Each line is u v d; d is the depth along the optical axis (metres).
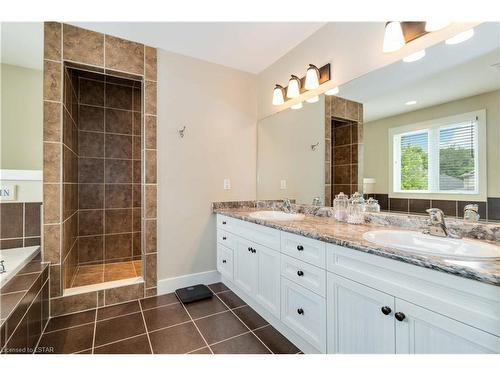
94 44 2.07
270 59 2.61
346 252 1.22
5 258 1.74
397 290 1.00
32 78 2.77
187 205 2.52
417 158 1.50
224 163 2.74
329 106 2.04
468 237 1.25
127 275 2.57
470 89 1.27
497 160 1.19
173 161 2.44
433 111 1.42
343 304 1.24
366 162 1.79
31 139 2.77
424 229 1.38
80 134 2.91
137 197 3.22
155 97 2.34
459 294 0.84
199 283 2.57
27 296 1.43
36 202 2.00
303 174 2.33
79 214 2.89
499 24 1.19
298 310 1.51
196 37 2.20
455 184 1.34
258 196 2.92
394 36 1.50
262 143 2.88
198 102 2.58
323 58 2.08
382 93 1.67
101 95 3.04
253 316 1.97
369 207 1.76
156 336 1.70
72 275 2.42
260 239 1.90
